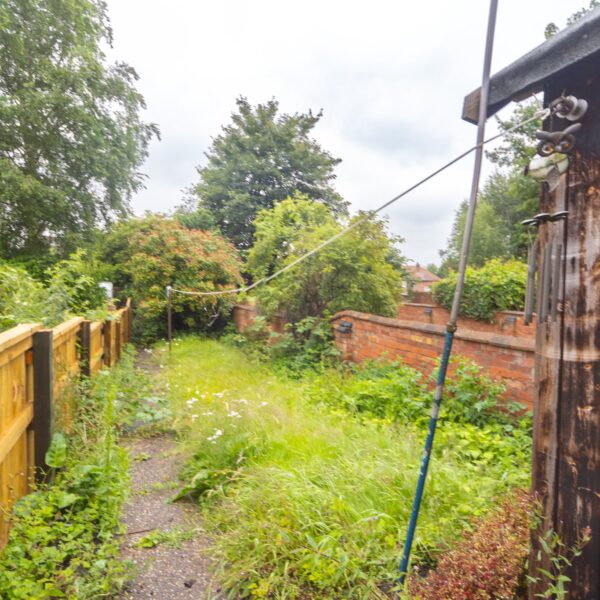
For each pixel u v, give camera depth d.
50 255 12.62
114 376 5.13
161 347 9.37
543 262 1.39
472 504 2.40
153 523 2.56
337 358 6.64
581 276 1.29
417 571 2.02
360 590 1.88
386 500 2.43
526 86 1.36
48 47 13.69
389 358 5.56
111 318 5.82
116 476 2.71
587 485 1.31
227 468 3.00
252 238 18.84
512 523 1.92
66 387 3.22
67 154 13.60
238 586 1.97
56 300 4.53
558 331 1.35
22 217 13.03
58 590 1.71
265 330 8.68
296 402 4.51
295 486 2.53
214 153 21.78
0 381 1.99
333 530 2.20
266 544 2.11
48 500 2.34
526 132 10.76
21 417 2.29
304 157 20.58
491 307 9.22
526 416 3.52
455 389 3.97
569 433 1.34
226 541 2.24
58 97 12.64
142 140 16.47
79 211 14.07
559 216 1.32
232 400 4.21
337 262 7.30
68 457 2.90
